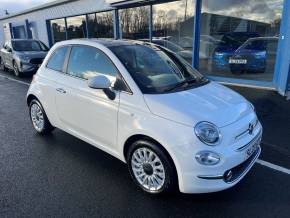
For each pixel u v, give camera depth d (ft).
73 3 53.57
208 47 32.55
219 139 9.50
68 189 11.31
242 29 29.04
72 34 57.26
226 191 11.01
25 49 43.09
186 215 9.74
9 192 11.14
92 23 50.62
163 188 10.32
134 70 11.72
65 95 13.99
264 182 11.61
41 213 9.88
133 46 13.46
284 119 18.89
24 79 39.27
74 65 14.06
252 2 27.71
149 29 38.83
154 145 10.19
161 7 36.63
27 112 22.39
